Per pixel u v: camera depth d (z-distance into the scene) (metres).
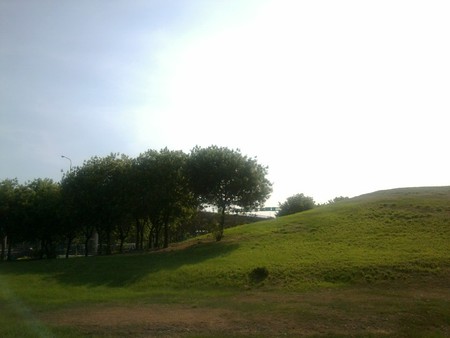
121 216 40.28
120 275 26.92
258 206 39.12
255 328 14.55
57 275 28.52
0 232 47.03
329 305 17.55
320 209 42.84
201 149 39.50
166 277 25.20
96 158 42.28
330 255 26.70
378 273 22.77
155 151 40.75
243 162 38.03
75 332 14.04
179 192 40.00
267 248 30.67
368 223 34.25
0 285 25.67
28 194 46.41
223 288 22.80
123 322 15.34
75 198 41.06
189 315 16.39
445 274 22.20
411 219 33.72
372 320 15.38
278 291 21.44
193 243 37.94
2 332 14.09
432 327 14.97
